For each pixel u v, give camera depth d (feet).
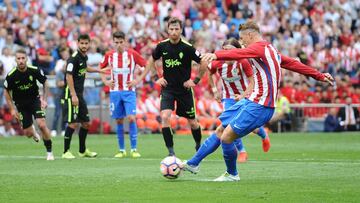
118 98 132.77
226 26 250.78
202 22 249.96
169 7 247.70
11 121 197.36
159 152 139.33
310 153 135.74
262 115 84.89
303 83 234.58
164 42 116.26
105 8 241.14
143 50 224.94
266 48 84.02
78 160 119.55
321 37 269.64
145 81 211.00
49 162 115.44
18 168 104.88
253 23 85.71
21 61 117.08
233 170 87.81
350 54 264.52
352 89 237.04
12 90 119.75
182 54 115.03
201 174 95.50
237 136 85.92
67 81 125.90
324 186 81.92
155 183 85.30
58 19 227.40
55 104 194.59
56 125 195.62
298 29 266.57
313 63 258.16
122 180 88.48
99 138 183.32
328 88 232.73
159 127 209.56
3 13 220.64
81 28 224.94
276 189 79.41
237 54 82.74
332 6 283.79
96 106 204.03
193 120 119.34
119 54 134.51
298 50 257.96
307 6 278.67
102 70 133.59
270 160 119.44
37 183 85.81
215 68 119.24
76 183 85.56
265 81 84.48
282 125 222.28
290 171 99.04
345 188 80.07
